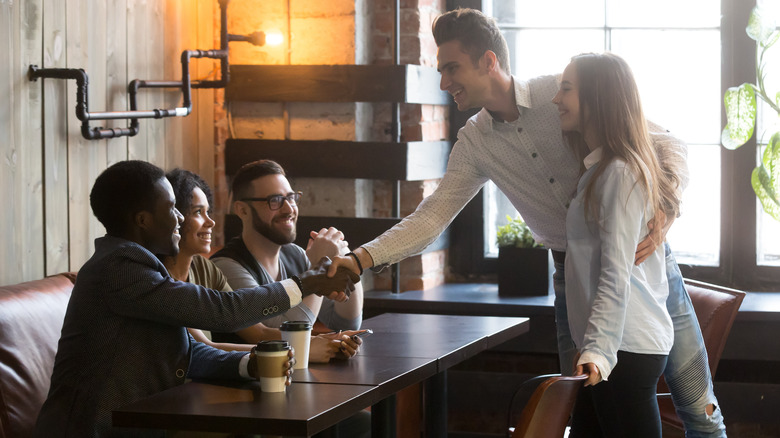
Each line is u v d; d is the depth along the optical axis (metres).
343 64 3.97
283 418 1.84
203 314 2.25
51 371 2.68
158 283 2.25
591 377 2.09
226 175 4.13
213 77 4.05
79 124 3.22
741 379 4.05
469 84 2.70
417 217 2.82
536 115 2.70
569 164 2.71
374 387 2.11
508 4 4.38
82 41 3.22
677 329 2.50
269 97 4.02
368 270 4.21
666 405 3.09
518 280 4.10
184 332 2.35
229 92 4.07
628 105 2.33
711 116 4.21
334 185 4.07
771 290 4.17
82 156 3.24
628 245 2.21
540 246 4.08
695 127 4.24
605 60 2.35
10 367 2.56
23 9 2.94
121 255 2.26
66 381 2.25
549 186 2.76
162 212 2.37
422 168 4.11
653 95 4.28
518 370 4.26
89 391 2.22
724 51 4.17
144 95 3.59
